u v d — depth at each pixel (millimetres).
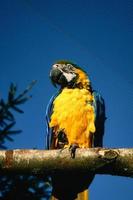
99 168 5227
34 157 5250
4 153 5242
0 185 5465
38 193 5508
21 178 5492
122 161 5105
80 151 5250
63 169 5332
